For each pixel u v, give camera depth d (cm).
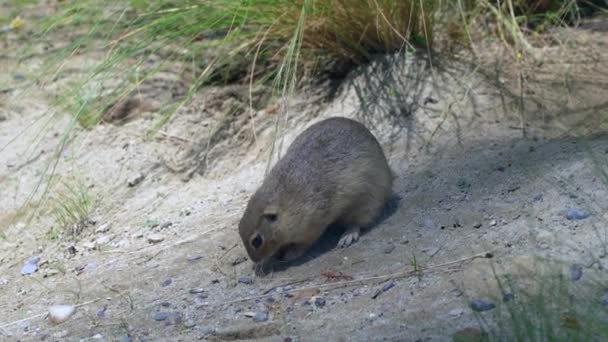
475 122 262
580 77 265
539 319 215
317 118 274
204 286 241
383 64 275
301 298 234
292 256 245
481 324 219
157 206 267
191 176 272
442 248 237
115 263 253
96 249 259
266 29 275
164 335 232
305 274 240
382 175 246
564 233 233
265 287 239
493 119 261
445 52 274
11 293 251
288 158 246
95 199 271
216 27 275
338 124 249
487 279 228
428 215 245
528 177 246
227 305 236
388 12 270
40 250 262
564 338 213
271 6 271
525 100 263
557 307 218
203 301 238
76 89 276
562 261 225
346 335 224
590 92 262
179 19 276
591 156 244
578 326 214
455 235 239
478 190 246
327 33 274
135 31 275
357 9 270
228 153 274
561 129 255
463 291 227
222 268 245
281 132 271
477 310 222
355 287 234
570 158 246
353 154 245
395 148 262
